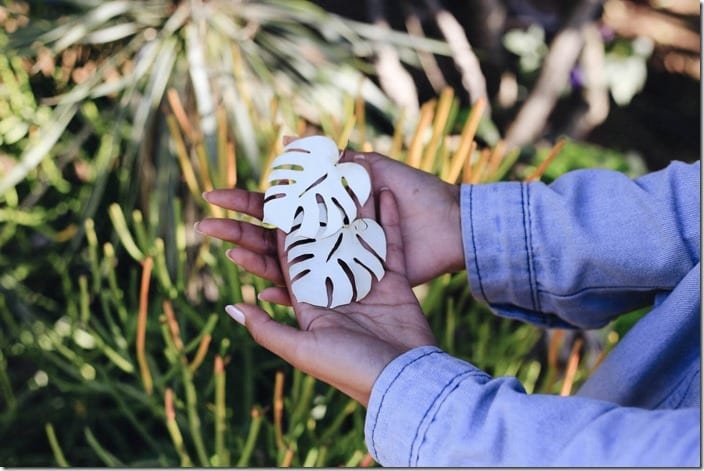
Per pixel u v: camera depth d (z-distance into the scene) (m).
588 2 1.48
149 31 1.32
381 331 0.75
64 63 1.39
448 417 0.64
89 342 1.17
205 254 1.15
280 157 0.82
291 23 1.38
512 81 1.62
